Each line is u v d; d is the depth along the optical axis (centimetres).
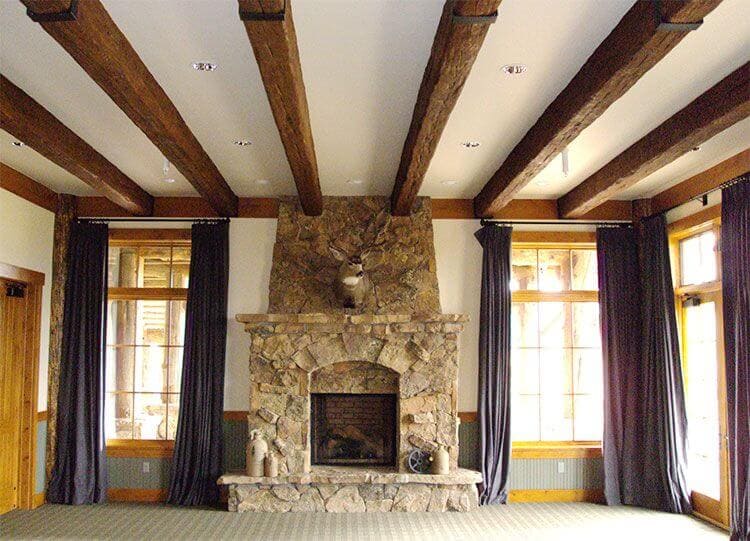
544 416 774
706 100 455
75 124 527
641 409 734
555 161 618
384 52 400
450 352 712
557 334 786
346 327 712
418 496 691
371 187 726
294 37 364
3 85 436
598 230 762
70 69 427
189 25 369
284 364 708
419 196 768
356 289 695
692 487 694
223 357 738
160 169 655
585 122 447
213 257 749
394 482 685
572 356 784
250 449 688
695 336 701
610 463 729
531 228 782
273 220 772
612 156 608
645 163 547
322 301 744
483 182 707
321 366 710
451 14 324
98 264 742
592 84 400
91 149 581
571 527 629
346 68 422
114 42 364
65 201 752
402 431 705
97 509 688
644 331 731
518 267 794
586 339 788
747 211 552
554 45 393
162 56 407
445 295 768
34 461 696
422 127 462
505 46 394
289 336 713
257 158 623
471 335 766
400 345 713
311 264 751
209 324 739
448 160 625
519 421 772
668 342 691
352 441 739
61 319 737
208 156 613
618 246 761
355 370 730
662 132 518
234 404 753
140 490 734
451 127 534
